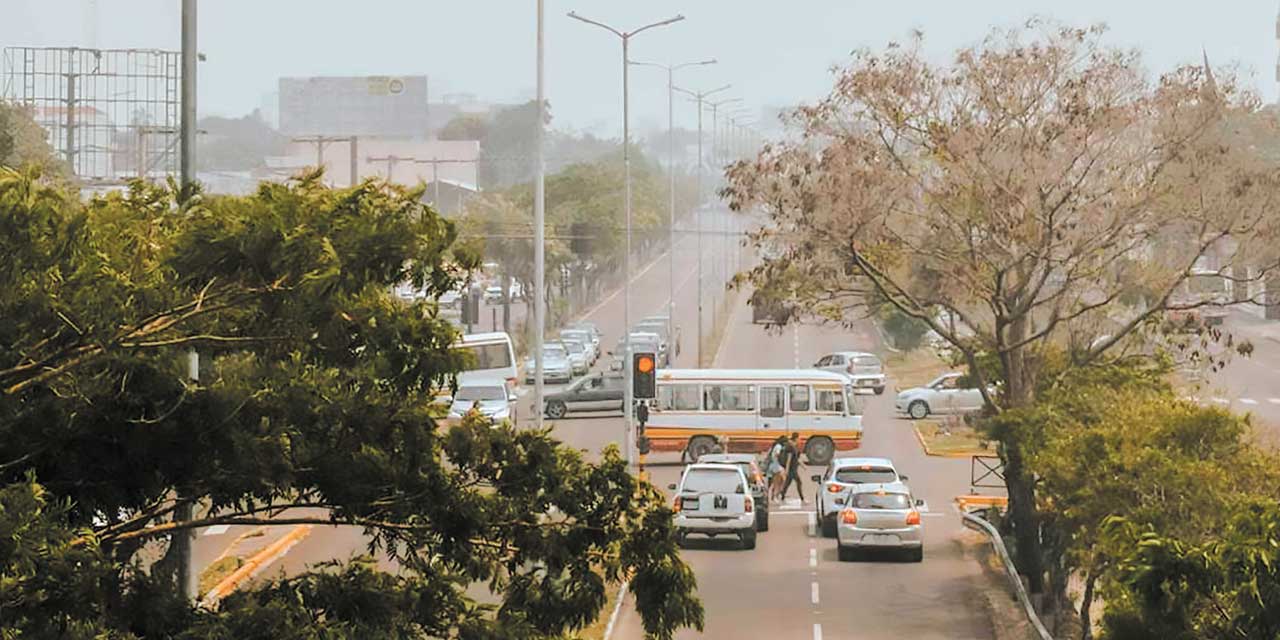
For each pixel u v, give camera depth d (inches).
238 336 1131.3
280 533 3420.3
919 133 3331.7
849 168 3294.8
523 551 1312.7
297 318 1099.3
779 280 3400.6
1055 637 2751.0
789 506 4367.6
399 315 1238.3
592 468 1341.0
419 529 1286.9
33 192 1032.8
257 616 1146.0
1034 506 3075.8
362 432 1251.2
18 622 978.7
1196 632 1189.7
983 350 3565.5
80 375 1099.9
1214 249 3494.1
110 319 1028.5
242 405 1185.4
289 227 1064.2
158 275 1049.5
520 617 1280.8
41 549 931.3
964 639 2738.7
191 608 1175.6
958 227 3324.3
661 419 5064.0
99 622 1056.8
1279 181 3225.9
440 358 1266.0
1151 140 3255.4
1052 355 3427.7
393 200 1167.0
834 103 3356.3
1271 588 1147.9
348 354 1239.5
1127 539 1401.3
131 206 1212.5
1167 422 2231.8
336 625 1177.4
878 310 4003.4
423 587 1288.1
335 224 1110.4
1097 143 3243.1
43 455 1137.4
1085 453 2311.8
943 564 3457.2
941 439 5620.1
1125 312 3900.1
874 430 6003.9
